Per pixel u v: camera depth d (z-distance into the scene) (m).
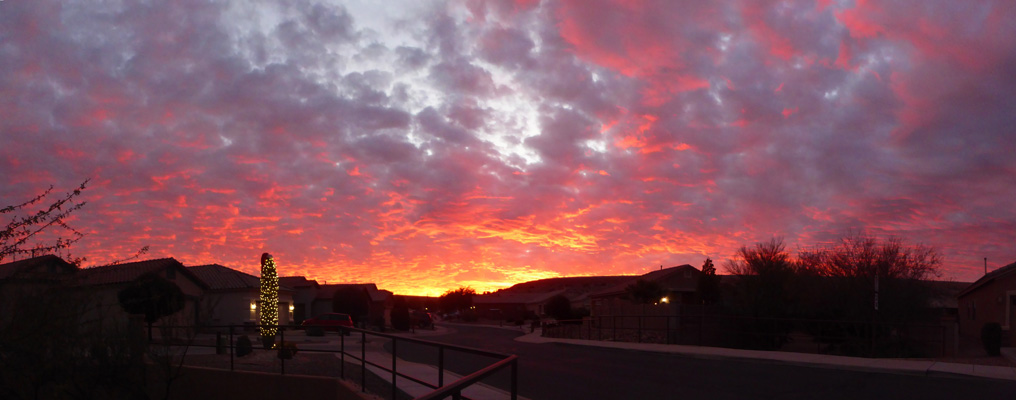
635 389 13.88
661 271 55.59
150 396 14.02
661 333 31.03
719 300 43.12
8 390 10.13
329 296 65.19
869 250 26.45
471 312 102.81
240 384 14.99
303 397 14.11
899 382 14.54
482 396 12.87
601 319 36.62
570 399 12.60
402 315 58.72
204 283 39.19
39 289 9.62
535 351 25.77
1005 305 29.69
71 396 11.82
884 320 25.25
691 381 15.01
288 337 39.44
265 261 29.52
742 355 20.64
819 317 26.75
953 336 23.27
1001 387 13.75
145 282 22.64
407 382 14.34
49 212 9.17
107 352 12.12
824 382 14.60
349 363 18.28
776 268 28.88
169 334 13.94
